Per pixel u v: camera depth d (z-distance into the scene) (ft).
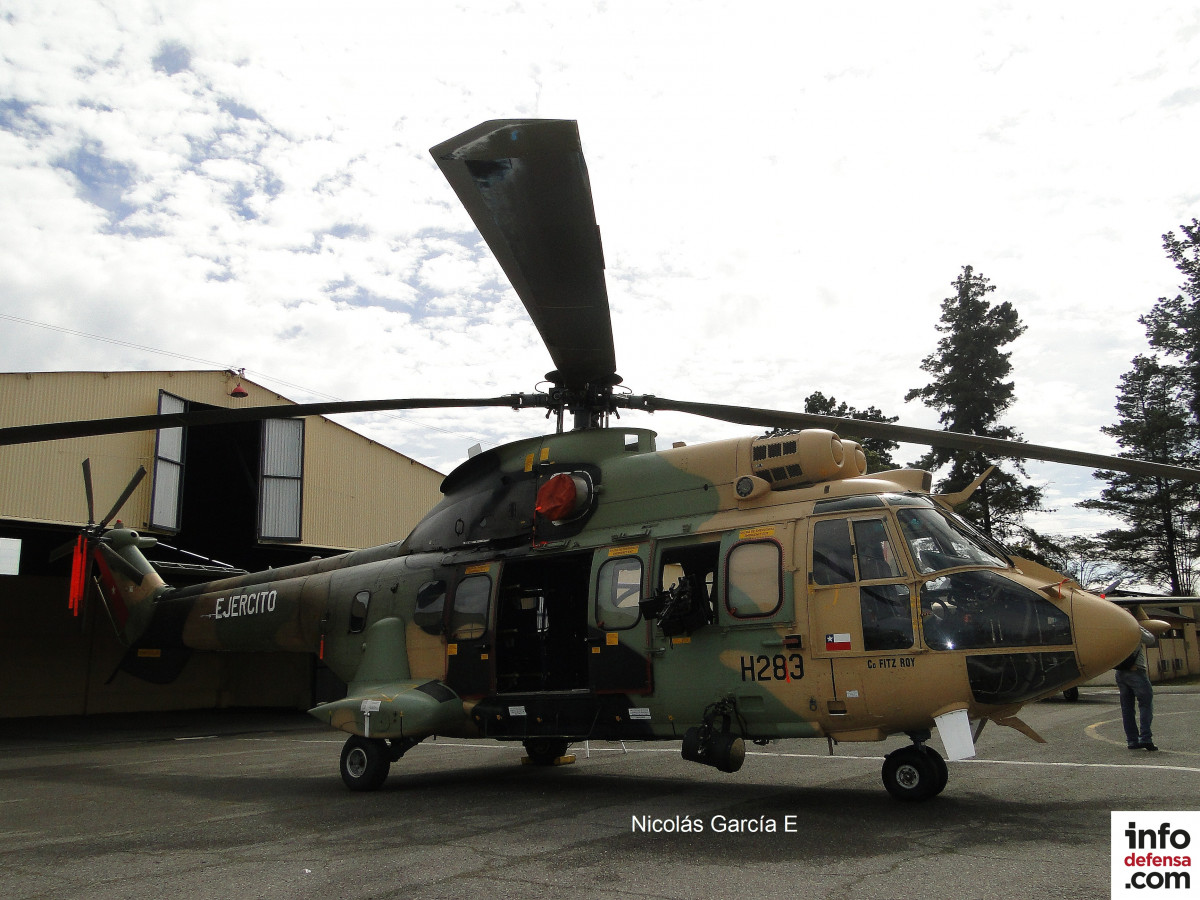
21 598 79.51
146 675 45.73
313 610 36.63
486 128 15.70
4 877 18.11
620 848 19.03
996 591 21.40
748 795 25.94
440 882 16.51
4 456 53.72
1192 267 140.15
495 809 24.81
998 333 126.11
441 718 29.19
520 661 30.45
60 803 29.09
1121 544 150.41
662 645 25.00
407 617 32.17
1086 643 20.45
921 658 21.01
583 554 28.25
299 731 65.36
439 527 33.35
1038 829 19.71
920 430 26.45
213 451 76.13
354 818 24.02
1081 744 37.60
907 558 21.86
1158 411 141.59
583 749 42.65
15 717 77.41
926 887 15.06
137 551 47.60
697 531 25.50
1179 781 26.17
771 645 22.94
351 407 29.96
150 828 23.54
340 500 76.13
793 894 14.92
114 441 59.36
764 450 25.36
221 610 41.55
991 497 121.60
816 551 22.97
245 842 21.01
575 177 17.16
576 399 30.07
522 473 30.99
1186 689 90.89
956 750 20.11
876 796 25.07
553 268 20.79
